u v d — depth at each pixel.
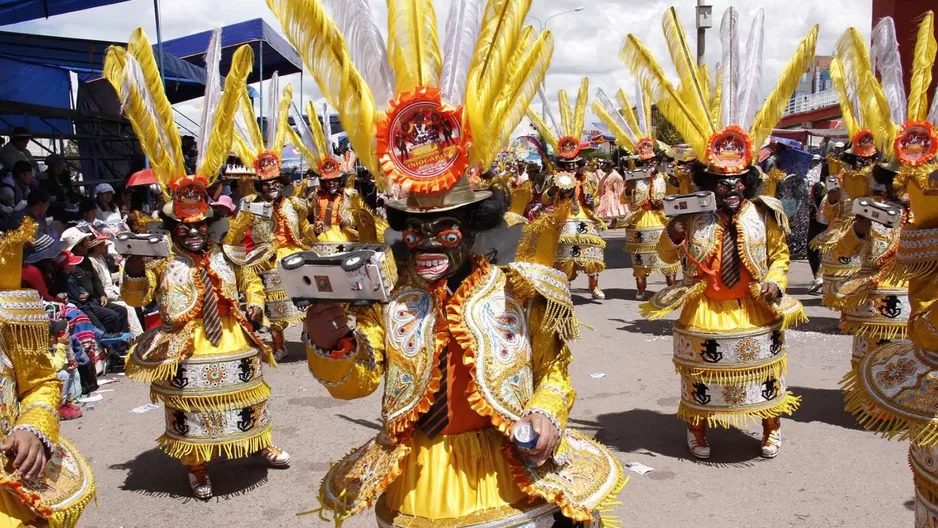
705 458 5.10
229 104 4.69
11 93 12.26
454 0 2.46
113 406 6.86
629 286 12.67
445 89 2.34
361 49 2.40
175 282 4.54
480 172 2.40
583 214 11.02
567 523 2.37
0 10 8.90
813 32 4.95
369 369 2.36
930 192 2.76
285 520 4.43
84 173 13.02
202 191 4.55
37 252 6.56
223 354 4.59
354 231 9.39
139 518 4.51
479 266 2.33
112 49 4.48
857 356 5.93
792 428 5.66
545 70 2.57
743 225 4.71
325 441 5.76
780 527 4.11
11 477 2.44
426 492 2.27
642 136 11.92
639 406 6.29
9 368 2.57
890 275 3.03
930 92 11.55
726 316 4.79
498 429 2.21
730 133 4.69
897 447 5.21
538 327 2.32
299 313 8.37
